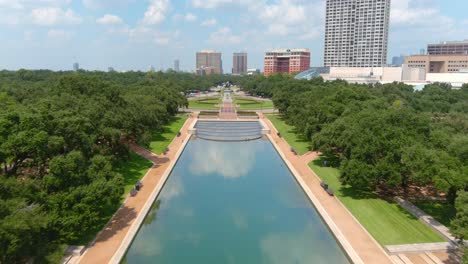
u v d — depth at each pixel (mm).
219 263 44250
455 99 146375
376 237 45688
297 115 111562
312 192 63469
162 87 156125
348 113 78188
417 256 41344
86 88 83625
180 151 96188
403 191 61531
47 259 33812
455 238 40750
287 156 91562
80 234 45344
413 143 56125
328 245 49250
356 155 58219
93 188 43781
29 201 39344
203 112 171875
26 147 43250
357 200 58406
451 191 48875
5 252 30422
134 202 57469
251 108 193875
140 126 84250
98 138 64750
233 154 100625
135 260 44438
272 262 44562
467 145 49000
